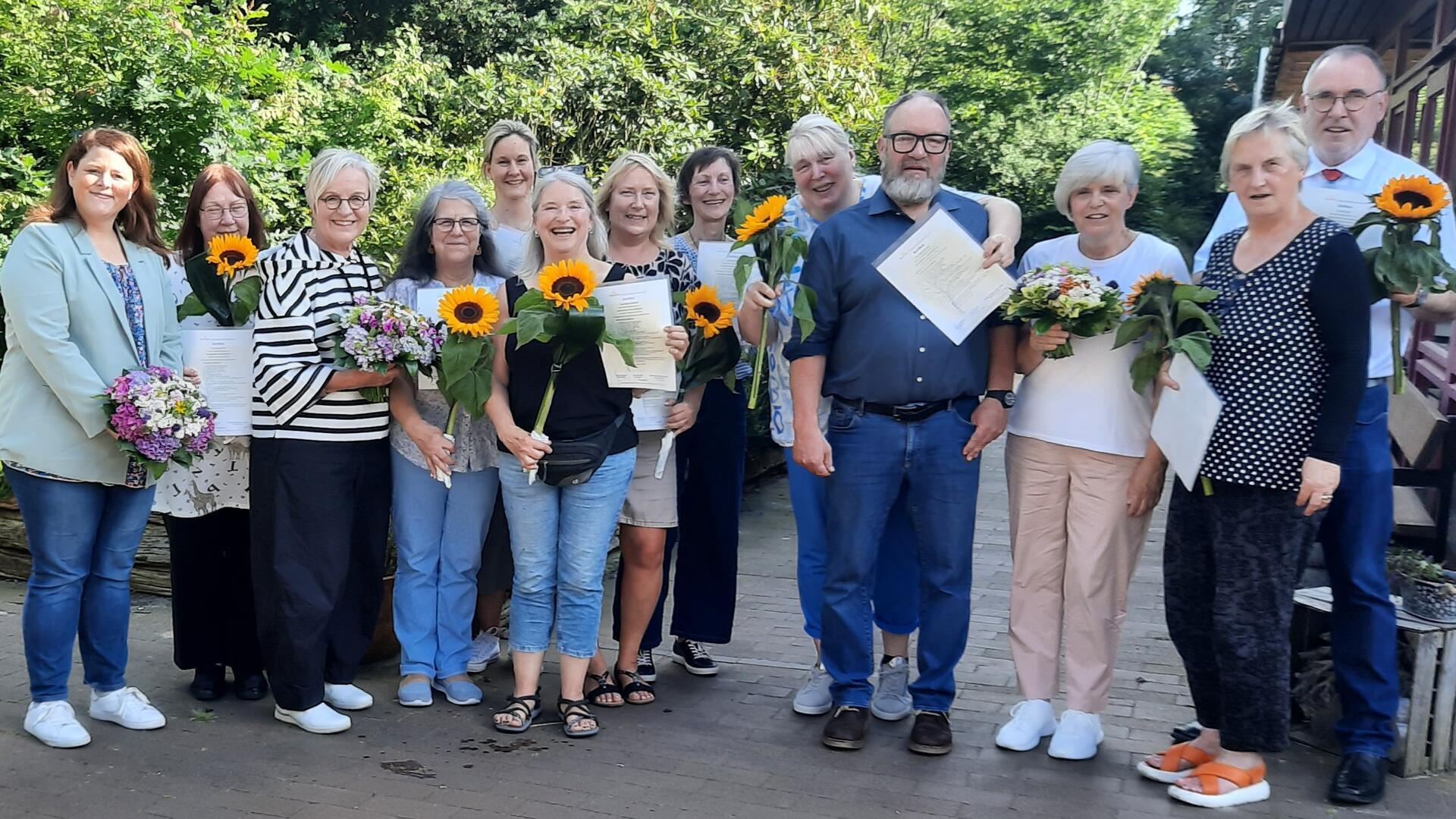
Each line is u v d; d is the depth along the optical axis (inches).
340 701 155.6
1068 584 141.4
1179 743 141.3
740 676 175.6
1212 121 1195.3
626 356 137.3
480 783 133.0
